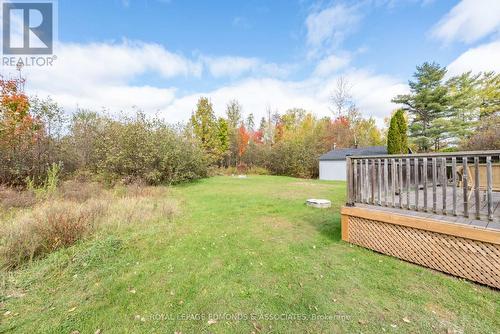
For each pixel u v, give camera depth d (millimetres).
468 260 2609
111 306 2252
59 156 10320
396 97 20781
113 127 11461
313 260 3201
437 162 3195
